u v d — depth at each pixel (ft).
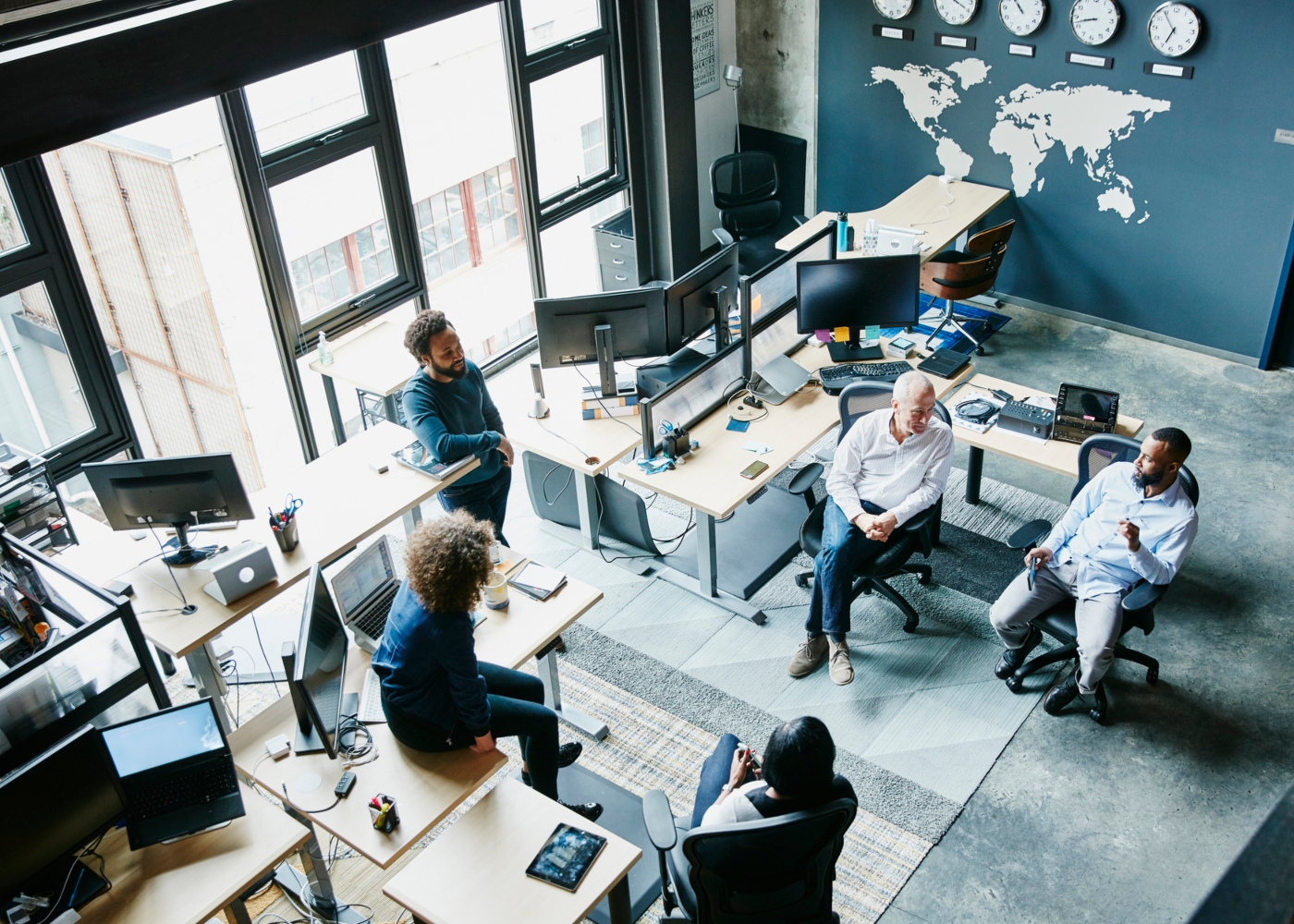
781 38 25.32
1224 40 19.29
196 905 9.81
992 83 22.54
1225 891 1.98
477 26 19.77
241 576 13.04
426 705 10.66
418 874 10.03
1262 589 16.16
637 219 24.44
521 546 17.87
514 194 22.09
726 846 9.02
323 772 10.96
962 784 13.35
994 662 15.11
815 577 14.92
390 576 13.02
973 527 17.69
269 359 18.88
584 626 16.11
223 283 18.04
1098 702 14.07
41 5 10.28
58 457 16.37
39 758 9.62
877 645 15.51
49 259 15.28
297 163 17.76
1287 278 20.20
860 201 26.18
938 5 22.43
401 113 19.39
